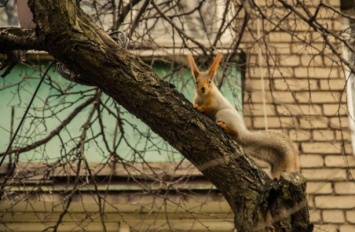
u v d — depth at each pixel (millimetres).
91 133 22672
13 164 21266
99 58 14516
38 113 24078
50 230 22562
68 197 20250
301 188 13344
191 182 22781
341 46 24125
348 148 25203
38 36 14867
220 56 17906
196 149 14328
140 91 14484
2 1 23875
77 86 24766
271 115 25203
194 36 25859
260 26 25938
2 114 24062
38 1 14695
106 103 22828
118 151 23719
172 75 22219
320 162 24938
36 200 22047
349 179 21766
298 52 25984
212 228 22797
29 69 24562
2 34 15398
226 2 22734
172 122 14414
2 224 22219
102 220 20141
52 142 23781
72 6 14648
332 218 24312
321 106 25922
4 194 21859
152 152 23516
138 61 14805
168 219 21828
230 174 14164
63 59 14797
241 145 16453
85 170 21578
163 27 25688
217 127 14594
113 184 22812
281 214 13352
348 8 27422
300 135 25188
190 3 26391
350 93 26078
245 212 13820
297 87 25188
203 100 17234
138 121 24422
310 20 20156
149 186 22047
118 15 22031
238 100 23562
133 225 22641
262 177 14227
